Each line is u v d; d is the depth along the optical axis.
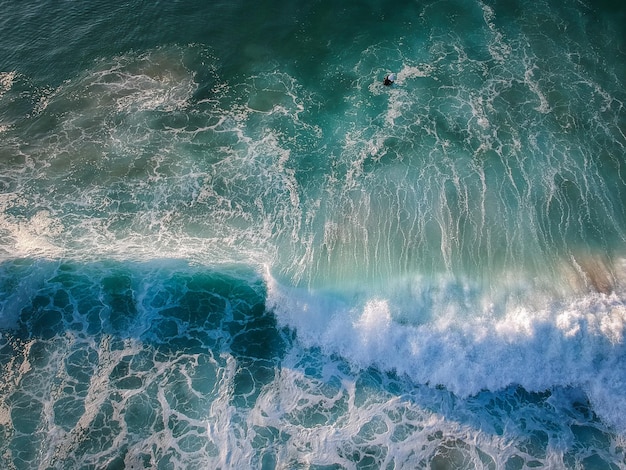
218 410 22.41
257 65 35.28
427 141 31.33
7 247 27.27
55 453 21.05
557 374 23.36
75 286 26.03
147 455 21.09
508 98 33.12
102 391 22.78
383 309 24.89
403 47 36.06
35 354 23.88
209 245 27.58
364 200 29.05
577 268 26.12
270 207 28.89
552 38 36.22
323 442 21.61
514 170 29.95
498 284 25.64
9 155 30.95
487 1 38.62
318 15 37.78
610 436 21.84
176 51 35.88
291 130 32.09
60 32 36.84
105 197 29.30
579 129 31.56
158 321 25.11
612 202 28.62
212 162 30.67
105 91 34.00
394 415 22.44
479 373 23.41
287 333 24.94
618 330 23.72
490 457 21.20
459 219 28.16
